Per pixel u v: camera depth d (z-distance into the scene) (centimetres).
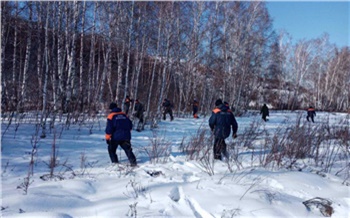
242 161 596
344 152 632
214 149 619
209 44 2331
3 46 1030
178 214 327
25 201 346
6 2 1020
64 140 813
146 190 401
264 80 3325
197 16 2128
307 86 4478
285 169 519
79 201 364
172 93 2331
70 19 1209
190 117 1966
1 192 381
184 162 579
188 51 2038
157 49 1544
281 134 718
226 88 2580
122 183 435
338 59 4191
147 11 1480
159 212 330
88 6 1311
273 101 4081
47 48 1098
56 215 312
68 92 1216
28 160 577
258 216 316
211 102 2433
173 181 451
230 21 2536
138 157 659
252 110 3488
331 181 441
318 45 4188
